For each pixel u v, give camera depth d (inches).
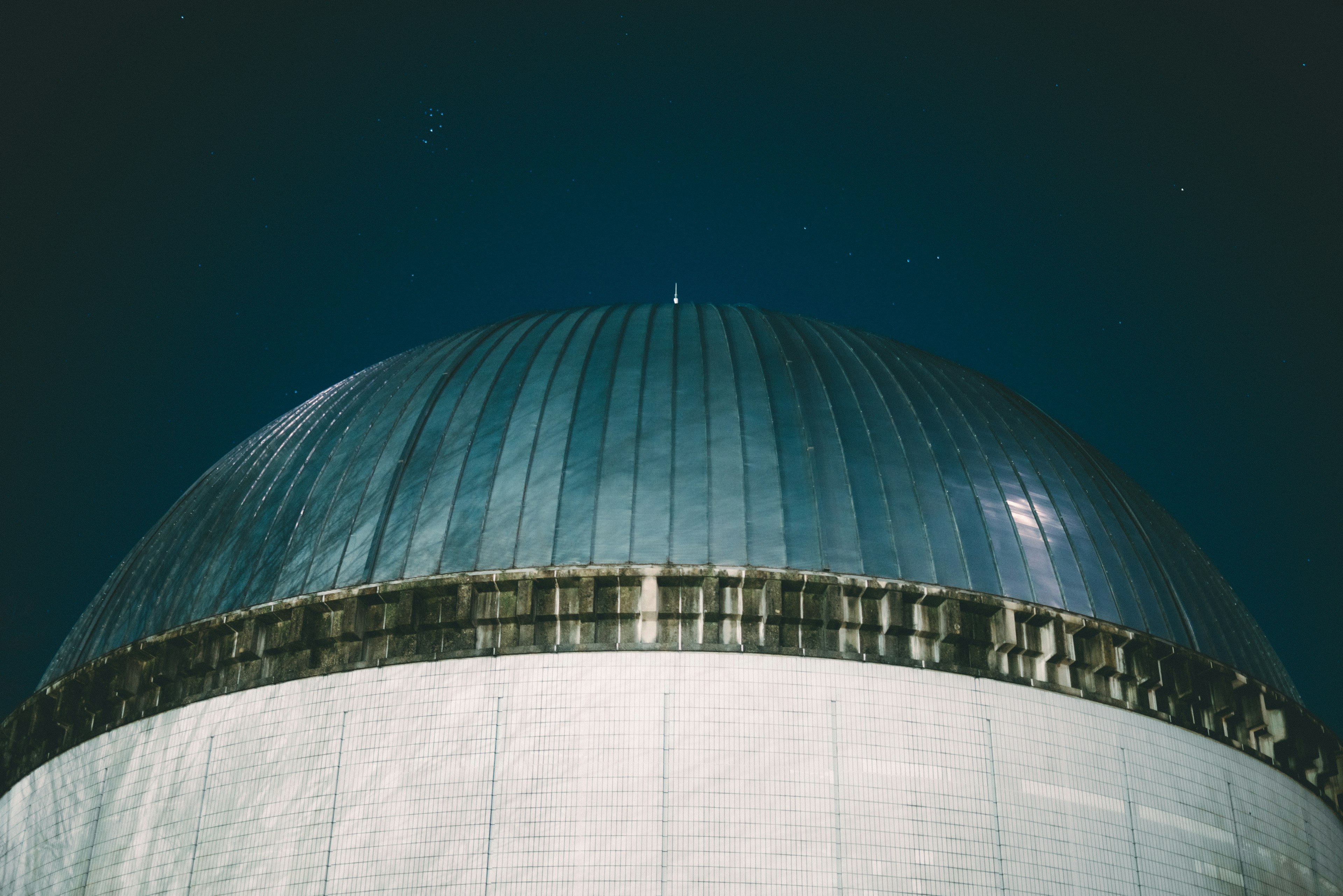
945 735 1071.0
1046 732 1104.8
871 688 1073.5
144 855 1106.7
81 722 1246.9
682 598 1082.1
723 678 1056.8
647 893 975.6
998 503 1218.6
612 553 1101.1
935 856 1021.2
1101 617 1178.6
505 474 1178.6
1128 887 1074.1
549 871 987.9
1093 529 1263.5
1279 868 1188.5
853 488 1170.6
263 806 1072.2
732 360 1288.1
